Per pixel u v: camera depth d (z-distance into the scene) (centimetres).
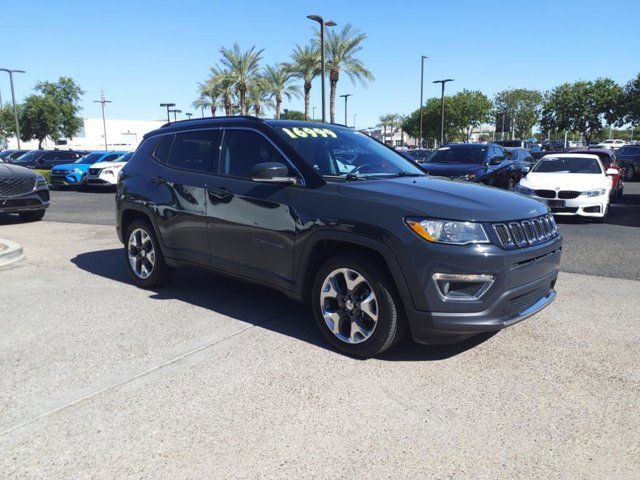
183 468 265
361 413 314
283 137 448
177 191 518
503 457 272
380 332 373
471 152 1276
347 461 269
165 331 450
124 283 609
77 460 271
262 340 428
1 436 293
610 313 493
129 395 339
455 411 317
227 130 495
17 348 416
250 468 264
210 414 315
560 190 1086
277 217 425
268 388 346
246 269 461
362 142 514
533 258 377
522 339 428
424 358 391
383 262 374
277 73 4109
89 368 379
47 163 2769
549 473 260
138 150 599
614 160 1622
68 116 5831
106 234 984
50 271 672
